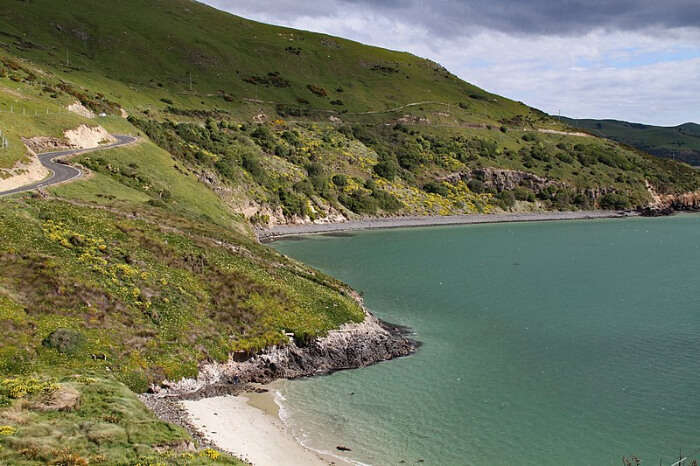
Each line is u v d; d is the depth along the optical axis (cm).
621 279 8844
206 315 4941
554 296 7656
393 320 6419
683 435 3744
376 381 4641
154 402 3784
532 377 4753
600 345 5584
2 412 2784
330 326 5347
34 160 7444
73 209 5838
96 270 4778
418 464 3366
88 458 2523
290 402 4172
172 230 6388
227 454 3192
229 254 6325
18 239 4709
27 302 4094
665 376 4766
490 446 3597
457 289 8006
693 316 6631
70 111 10719
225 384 4372
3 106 9294
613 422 3938
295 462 3291
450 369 4928
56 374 3522
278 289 5709
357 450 3503
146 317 4578
